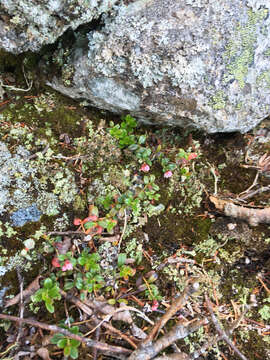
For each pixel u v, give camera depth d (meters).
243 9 0.22
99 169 0.25
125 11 0.21
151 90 0.23
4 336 0.21
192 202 0.26
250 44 0.23
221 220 0.26
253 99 0.24
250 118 0.25
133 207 0.23
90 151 0.24
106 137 0.25
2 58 0.24
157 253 0.25
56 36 0.21
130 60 0.22
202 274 0.25
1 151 0.22
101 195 0.24
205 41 0.22
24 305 0.21
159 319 0.22
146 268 0.24
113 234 0.24
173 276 0.24
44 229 0.22
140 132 0.27
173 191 0.26
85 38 0.23
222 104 0.23
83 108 0.26
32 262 0.22
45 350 0.20
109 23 0.21
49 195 0.23
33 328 0.21
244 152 0.28
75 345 0.19
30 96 0.25
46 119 0.24
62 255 0.21
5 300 0.21
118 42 0.21
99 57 0.22
